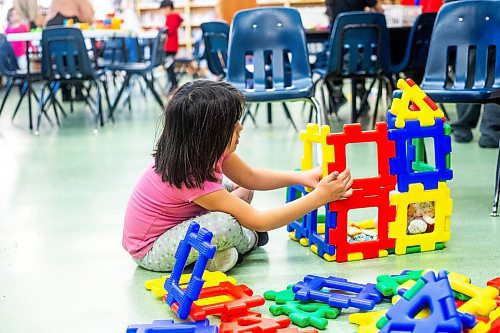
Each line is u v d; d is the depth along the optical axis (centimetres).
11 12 675
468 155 293
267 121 444
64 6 541
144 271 161
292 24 284
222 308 127
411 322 102
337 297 131
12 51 467
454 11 237
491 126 306
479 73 237
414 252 167
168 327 118
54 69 423
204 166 148
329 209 159
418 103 164
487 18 232
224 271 156
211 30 405
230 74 288
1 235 195
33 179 277
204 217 151
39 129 439
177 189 152
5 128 446
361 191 160
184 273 154
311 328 124
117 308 138
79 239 189
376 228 180
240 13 284
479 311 119
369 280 148
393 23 404
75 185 262
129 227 162
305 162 175
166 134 151
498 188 202
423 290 108
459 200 217
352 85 362
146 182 161
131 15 643
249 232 165
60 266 166
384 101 527
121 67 476
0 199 242
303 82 281
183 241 138
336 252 162
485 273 150
